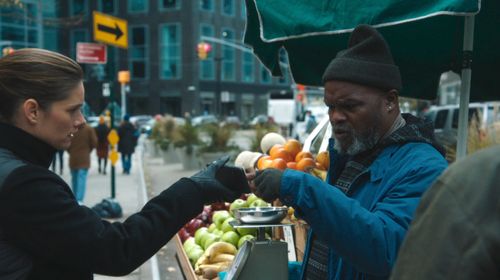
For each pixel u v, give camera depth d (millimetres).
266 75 68000
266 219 1897
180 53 58281
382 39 1865
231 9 62062
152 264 6059
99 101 58562
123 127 15695
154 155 21859
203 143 16031
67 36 59656
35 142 1560
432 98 4109
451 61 3895
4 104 1544
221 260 3811
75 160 9297
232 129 16562
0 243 1426
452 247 891
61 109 1571
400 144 1853
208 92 60281
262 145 4715
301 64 3875
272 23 2771
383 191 1765
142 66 59750
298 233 3271
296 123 26969
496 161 919
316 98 42281
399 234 1586
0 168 1454
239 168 1804
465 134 3471
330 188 1670
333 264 1954
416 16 2250
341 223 1596
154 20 58844
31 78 1518
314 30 2584
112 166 10047
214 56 60219
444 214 923
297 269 2398
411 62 3941
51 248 1426
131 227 1536
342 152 1989
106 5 59938
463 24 3633
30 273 1453
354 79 1804
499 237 856
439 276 893
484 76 4129
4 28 44656
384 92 1860
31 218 1411
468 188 915
